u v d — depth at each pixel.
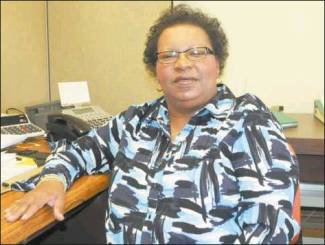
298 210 1.07
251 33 2.19
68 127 1.61
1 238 0.85
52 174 1.17
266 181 0.98
